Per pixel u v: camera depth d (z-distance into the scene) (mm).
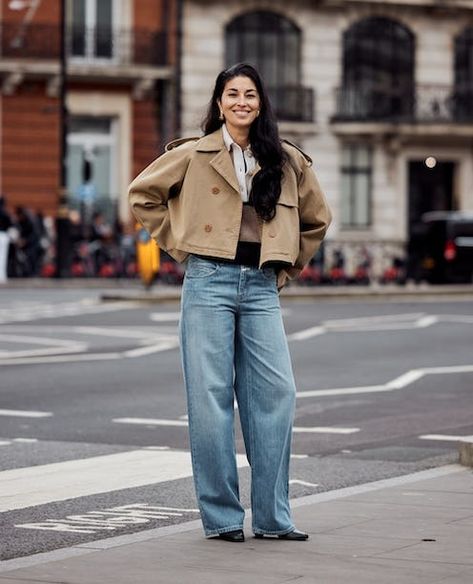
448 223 45188
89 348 23484
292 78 50156
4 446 13453
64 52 42688
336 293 36781
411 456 12828
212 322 8688
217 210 8672
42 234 42344
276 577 7668
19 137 45875
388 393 17781
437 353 22844
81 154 46625
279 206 8688
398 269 46125
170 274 41344
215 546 8500
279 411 8727
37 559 8344
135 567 7938
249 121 8641
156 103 47500
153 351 23000
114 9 46844
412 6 51250
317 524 9156
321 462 12453
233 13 49062
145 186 8734
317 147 50500
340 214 50875
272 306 8789
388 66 51281
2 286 39406
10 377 19422
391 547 8414
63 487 11078
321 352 22922
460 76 52125
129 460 12523
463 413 15922
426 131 50906
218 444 8672
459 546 8430
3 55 45219
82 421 15289
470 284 45312
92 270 43000
